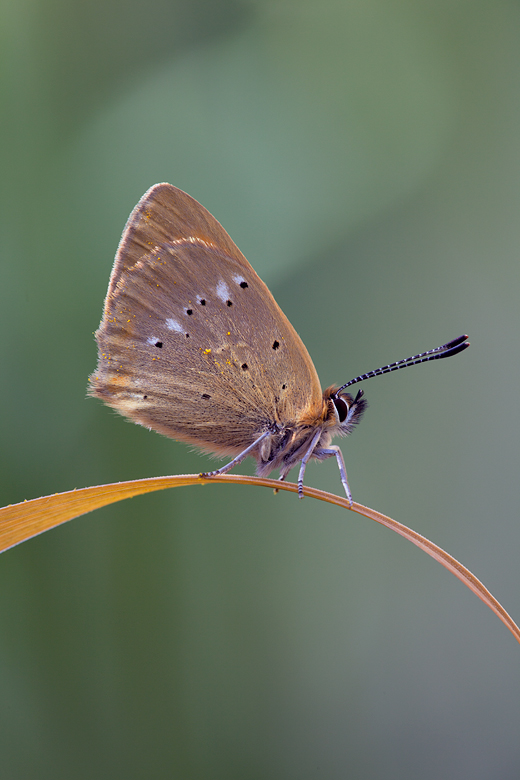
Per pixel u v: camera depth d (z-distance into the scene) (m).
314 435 0.35
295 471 0.37
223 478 0.34
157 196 0.35
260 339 0.35
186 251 0.35
